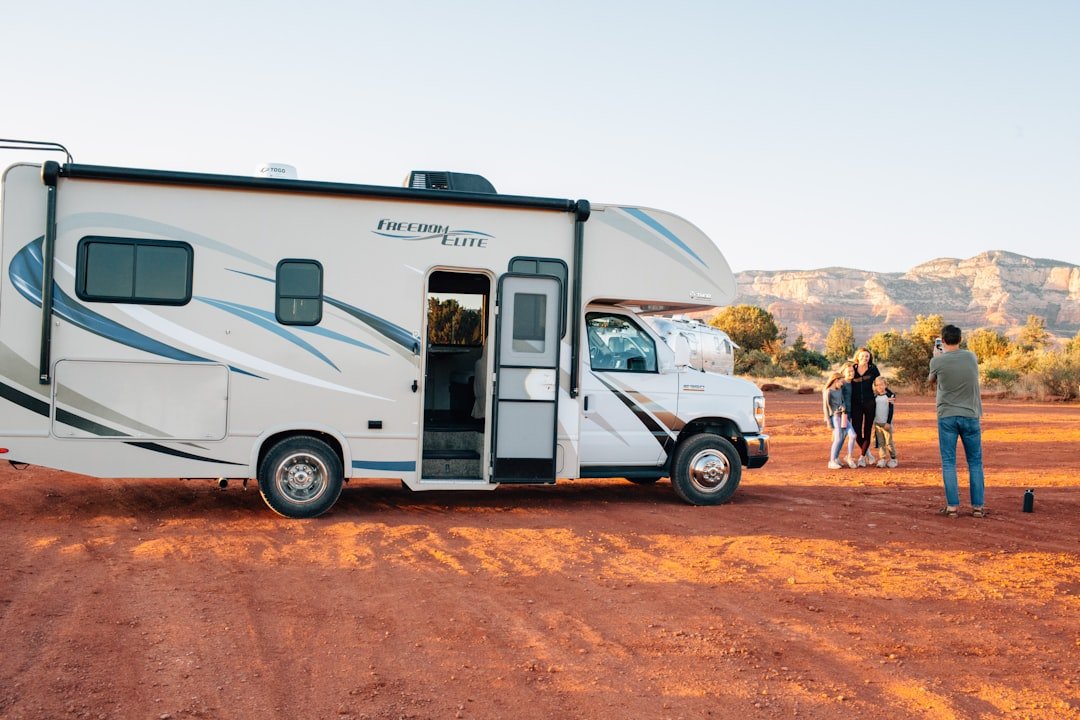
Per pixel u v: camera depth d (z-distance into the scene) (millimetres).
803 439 19547
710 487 10469
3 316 8328
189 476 8758
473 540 8281
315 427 8992
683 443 10367
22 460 8383
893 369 44562
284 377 8906
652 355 10305
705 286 10070
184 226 8672
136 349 8578
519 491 11312
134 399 8586
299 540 8102
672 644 5570
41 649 5094
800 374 49562
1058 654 5543
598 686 4887
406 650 5340
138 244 8578
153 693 4574
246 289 8812
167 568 6961
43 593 6168
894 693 4879
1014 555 8133
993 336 64688
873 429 15031
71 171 8375
